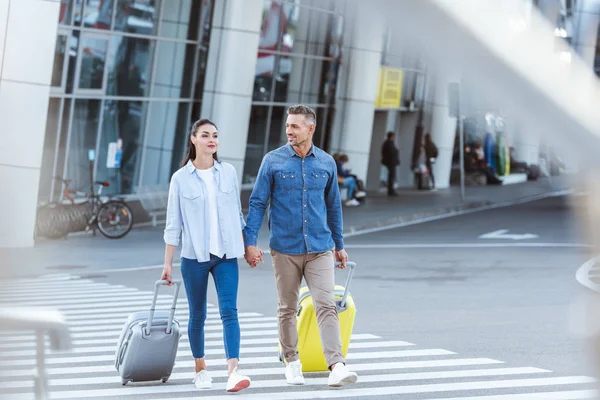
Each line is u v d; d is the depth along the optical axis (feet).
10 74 76.84
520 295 59.16
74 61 90.27
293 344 31.68
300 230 30.73
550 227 104.63
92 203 86.17
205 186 29.96
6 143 76.95
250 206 31.22
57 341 15.97
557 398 30.68
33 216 76.74
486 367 35.91
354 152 130.31
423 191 135.95
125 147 98.22
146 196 96.37
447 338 42.78
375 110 140.36
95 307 51.67
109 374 33.19
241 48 103.86
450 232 101.60
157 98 101.30
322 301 30.63
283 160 30.99
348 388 31.37
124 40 95.71
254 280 65.26
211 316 48.67
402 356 38.01
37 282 62.13
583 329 5.35
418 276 69.21
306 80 122.93
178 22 101.76
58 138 89.71
